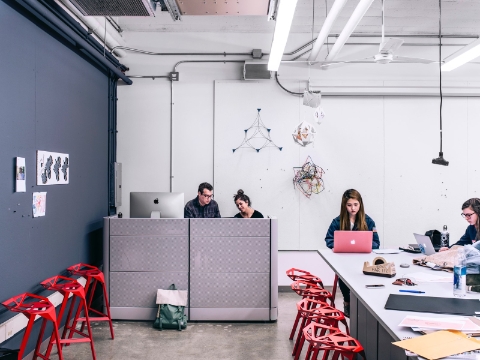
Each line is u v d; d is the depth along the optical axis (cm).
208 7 339
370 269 299
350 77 572
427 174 571
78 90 440
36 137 347
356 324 326
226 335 407
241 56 577
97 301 493
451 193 572
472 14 533
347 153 571
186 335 407
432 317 202
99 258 505
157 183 575
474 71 574
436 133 571
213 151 573
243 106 571
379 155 571
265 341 392
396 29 568
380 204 572
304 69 571
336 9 390
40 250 354
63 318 402
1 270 295
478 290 250
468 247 289
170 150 576
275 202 571
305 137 546
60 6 380
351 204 428
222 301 441
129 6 347
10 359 250
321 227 571
